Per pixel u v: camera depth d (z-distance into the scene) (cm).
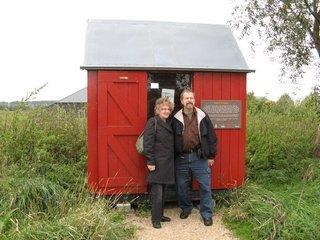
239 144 607
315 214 474
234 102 598
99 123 561
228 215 542
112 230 454
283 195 566
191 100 524
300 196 541
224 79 592
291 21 695
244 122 605
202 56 599
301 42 711
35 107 878
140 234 493
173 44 615
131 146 571
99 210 486
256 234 473
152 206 521
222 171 602
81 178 645
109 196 573
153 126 518
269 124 944
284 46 730
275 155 769
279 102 1410
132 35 622
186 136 530
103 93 559
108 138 564
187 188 552
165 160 516
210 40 638
